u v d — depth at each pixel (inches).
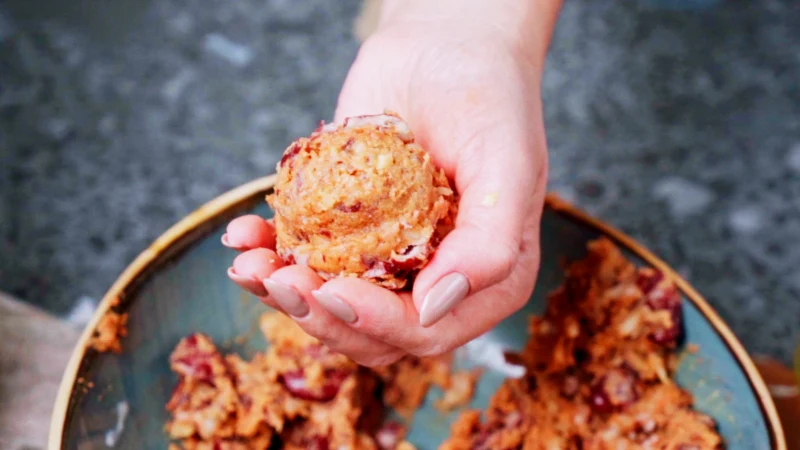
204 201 24.9
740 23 32.1
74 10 30.1
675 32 31.5
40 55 28.6
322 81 28.7
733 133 28.2
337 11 31.2
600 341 15.5
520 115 13.2
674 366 15.2
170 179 25.4
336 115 15.0
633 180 26.5
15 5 30.1
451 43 14.0
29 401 15.4
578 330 15.6
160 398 14.3
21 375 15.7
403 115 14.4
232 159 26.1
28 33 29.3
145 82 28.1
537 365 15.9
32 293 22.2
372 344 12.5
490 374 16.2
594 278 15.7
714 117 28.7
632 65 30.1
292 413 14.7
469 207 12.2
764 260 24.9
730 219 25.8
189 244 14.5
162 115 27.1
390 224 11.6
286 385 14.9
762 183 26.9
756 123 28.7
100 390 13.4
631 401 15.0
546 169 13.8
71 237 23.7
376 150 11.5
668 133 28.1
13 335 16.2
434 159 13.6
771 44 31.4
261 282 12.0
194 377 14.5
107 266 23.2
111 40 29.3
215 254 14.8
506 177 12.4
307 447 14.5
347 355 12.7
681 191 26.3
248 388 14.7
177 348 14.6
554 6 15.6
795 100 29.5
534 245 13.7
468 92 13.4
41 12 30.0
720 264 24.6
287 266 11.7
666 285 15.2
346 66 29.2
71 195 24.8
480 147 12.9
